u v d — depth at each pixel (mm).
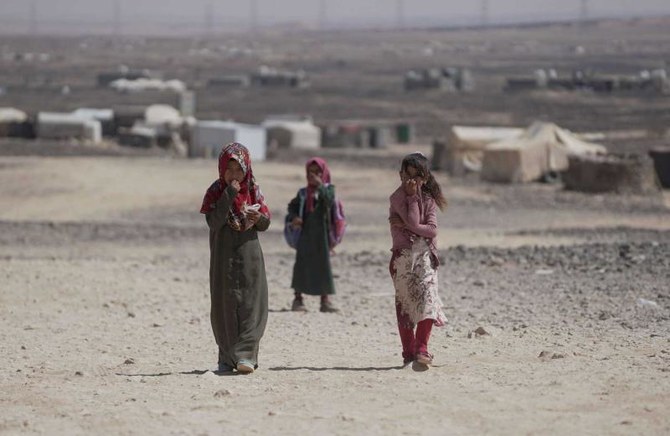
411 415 20469
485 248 66438
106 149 185625
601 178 127938
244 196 25984
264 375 25875
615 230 90188
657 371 24609
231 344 26094
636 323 34875
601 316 36719
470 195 127438
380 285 50531
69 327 36812
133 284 49969
